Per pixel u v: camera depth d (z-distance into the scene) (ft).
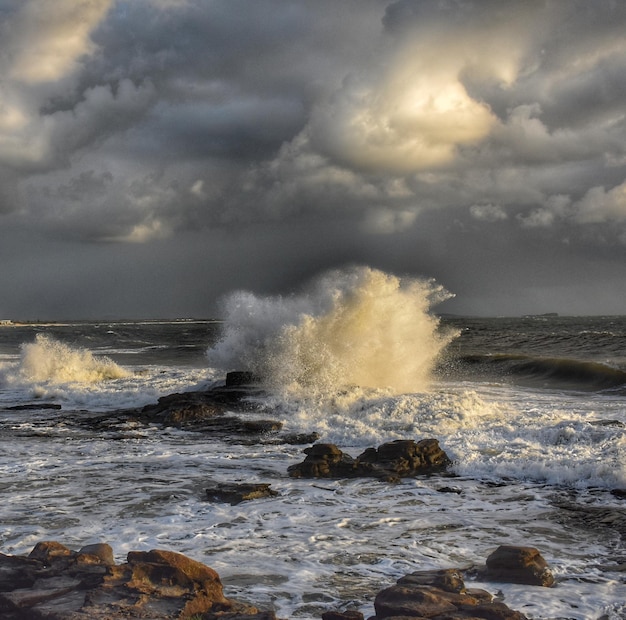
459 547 24.34
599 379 84.12
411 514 28.78
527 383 85.15
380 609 16.63
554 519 27.89
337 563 22.59
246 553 23.65
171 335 285.43
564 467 34.81
